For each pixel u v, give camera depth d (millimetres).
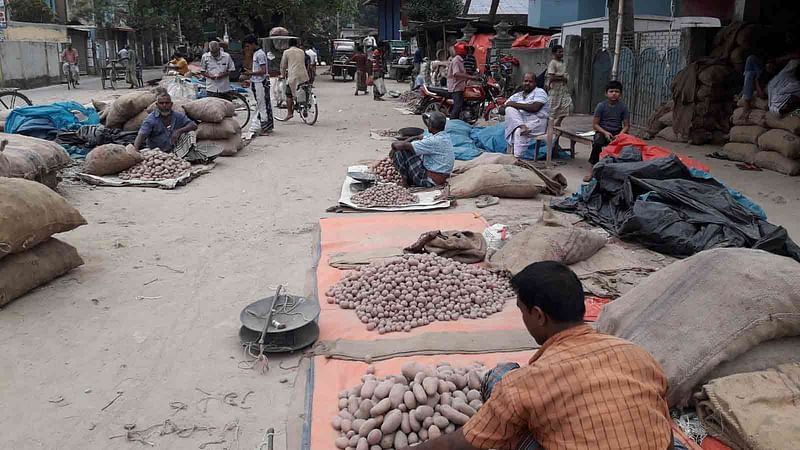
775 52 11891
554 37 23547
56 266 5254
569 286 2273
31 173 7043
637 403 2094
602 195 7059
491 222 6883
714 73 11797
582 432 2061
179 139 9789
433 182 8484
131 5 40406
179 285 5309
